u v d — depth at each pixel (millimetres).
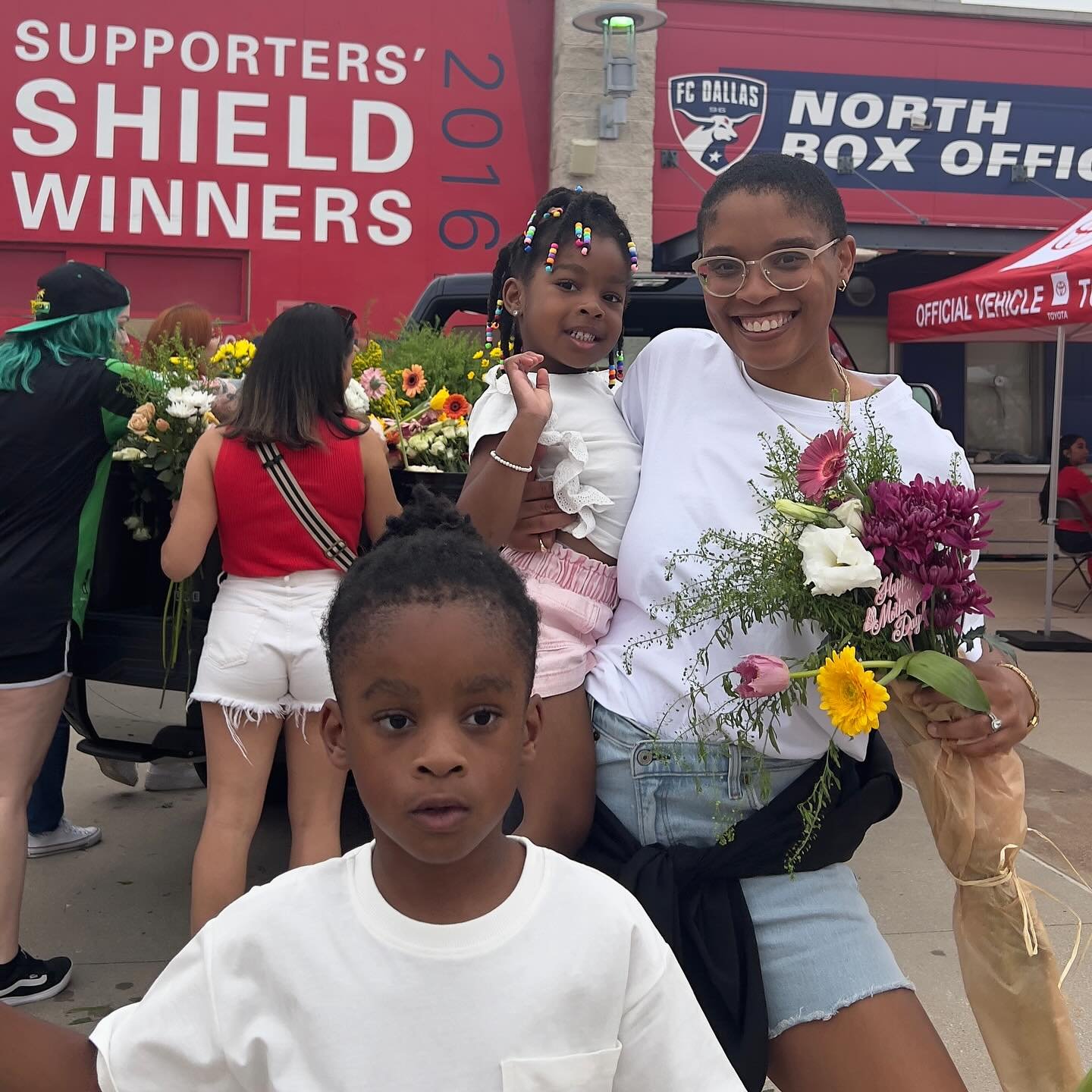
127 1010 1303
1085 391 12984
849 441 1766
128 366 3432
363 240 9992
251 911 1275
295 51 9750
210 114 9688
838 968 1772
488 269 10188
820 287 1877
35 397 3191
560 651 1974
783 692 1708
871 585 1671
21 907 3906
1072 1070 1873
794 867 1814
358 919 1248
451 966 1221
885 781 1879
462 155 10055
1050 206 11039
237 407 3182
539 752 1933
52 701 3305
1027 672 7586
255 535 3039
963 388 12789
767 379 2008
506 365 2080
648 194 10031
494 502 1994
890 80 10617
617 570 2045
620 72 9508
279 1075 1211
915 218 10805
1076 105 10938
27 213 9523
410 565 1233
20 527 3209
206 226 9773
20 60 9406
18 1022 1298
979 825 1809
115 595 3643
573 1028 1226
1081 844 4574
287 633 3006
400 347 4180
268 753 3088
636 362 2230
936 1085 1702
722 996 1759
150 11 9531
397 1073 1193
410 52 9906
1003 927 1857
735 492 1920
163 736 3631
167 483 3449
